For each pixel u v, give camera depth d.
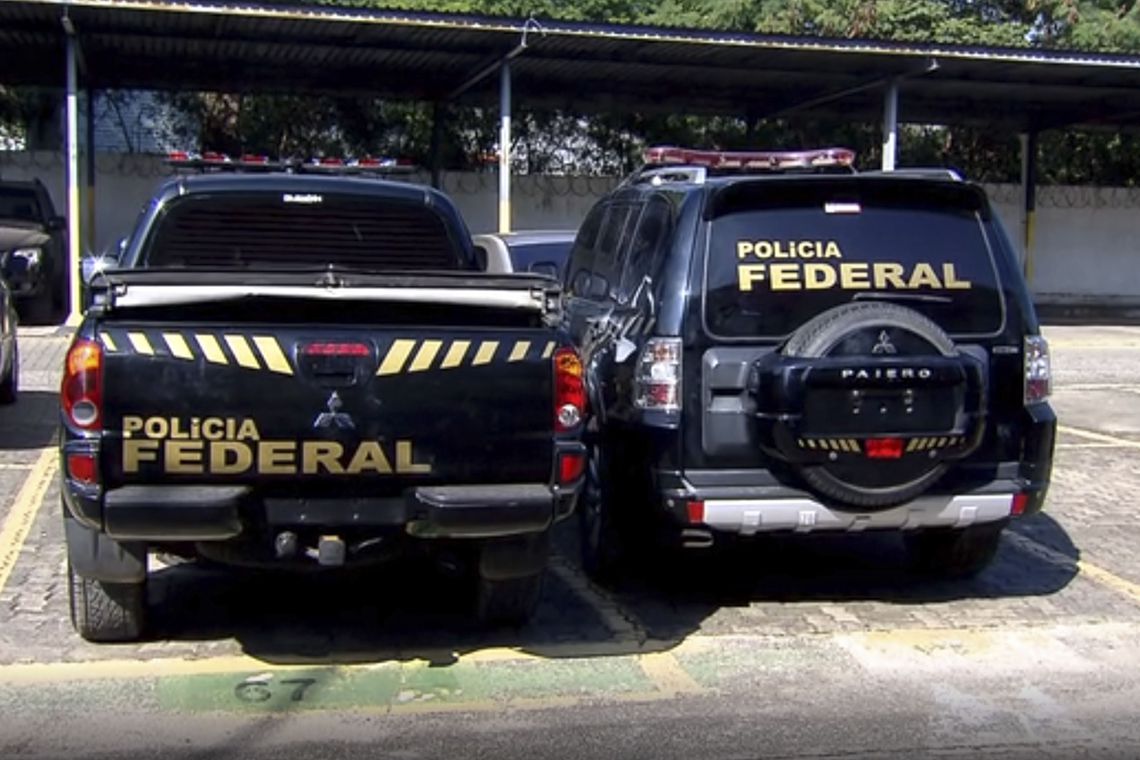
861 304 6.29
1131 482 10.32
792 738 5.14
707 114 25.62
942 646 6.28
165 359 5.09
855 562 7.78
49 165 23.03
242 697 5.48
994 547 7.14
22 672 5.71
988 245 6.56
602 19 25.33
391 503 5.34
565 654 6.09
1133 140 29.38
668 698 5.56
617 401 6.64
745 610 6.82
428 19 17.39
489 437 5.35
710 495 6.15
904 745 5.09
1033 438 6.49
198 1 16.50
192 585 7.05
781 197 6.38
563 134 26.64
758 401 6.10
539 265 11.09
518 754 4.94
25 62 20.92
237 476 5.16
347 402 5.21
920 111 25.52
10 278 18.45
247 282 5.20
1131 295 28.47
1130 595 7.18
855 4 26.20
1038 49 19.83
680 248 6.29
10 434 11.21
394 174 9.09
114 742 5.00
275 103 25.67
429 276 5.36
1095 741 5.16
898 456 6.06
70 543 5.56
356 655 6.02
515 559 5.80
